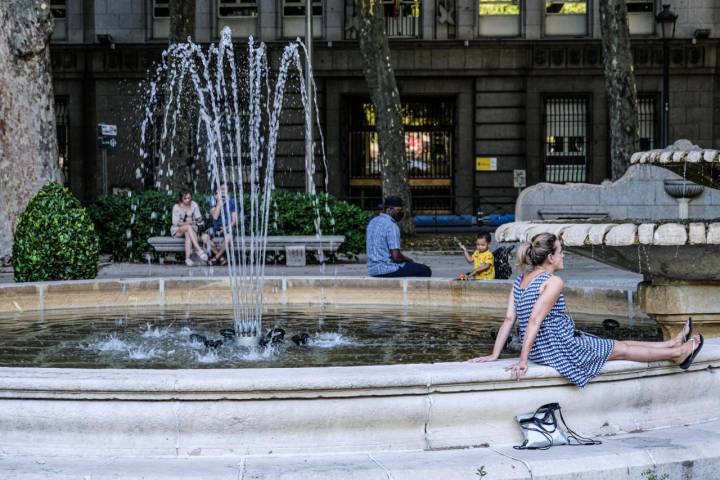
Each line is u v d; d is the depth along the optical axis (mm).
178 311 11625
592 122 35094
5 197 18297
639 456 5629
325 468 5219
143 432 5477
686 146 19797
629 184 19828
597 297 10742
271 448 5508
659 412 6379
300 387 5430
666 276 7676
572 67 34844
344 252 21469
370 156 36531
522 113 35125
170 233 21406
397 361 7840
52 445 5512
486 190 35312
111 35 35000
